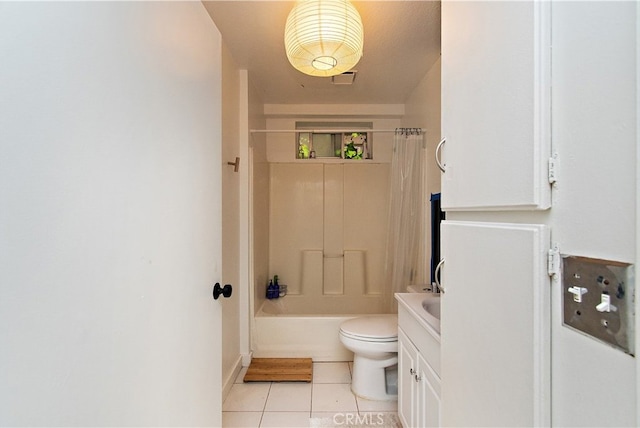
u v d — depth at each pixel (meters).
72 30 0.53
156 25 0.79
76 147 0.54
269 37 1.91
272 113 3.14
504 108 0.67
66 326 0.51
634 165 0.41
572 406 0.51
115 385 0.63
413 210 2.47
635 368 0.41
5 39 0.42
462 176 0.87
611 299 0.44
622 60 0.43
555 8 0.55
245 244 2.40
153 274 0.77
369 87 2.70
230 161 2.15
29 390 0.45
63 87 0.51
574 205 0.51
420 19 1.71
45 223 0.48
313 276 3.42
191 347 0.98
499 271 0.69
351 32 1.42
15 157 0.43
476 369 0.78
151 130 0.76
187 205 0.96
